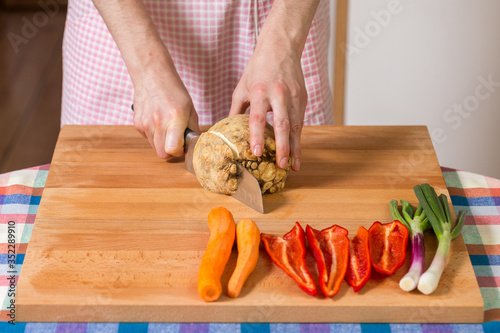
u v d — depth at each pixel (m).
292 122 1.26
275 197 1.22
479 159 2.36
